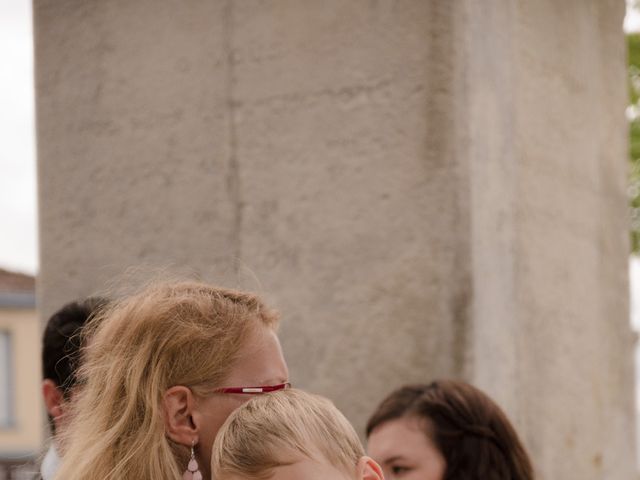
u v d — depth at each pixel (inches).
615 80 163.2
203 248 132.1
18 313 987.9
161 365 71.7
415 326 120.8
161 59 135.7
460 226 119.3
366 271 123.4
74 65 140.9
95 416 73.1
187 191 133.6
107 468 70.8
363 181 124.1
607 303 157.0
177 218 133.8
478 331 119.4
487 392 121.1
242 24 131.2
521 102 133.9
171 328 72.5
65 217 140.7
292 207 127.9
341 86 125.5
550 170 140.3
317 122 126.6
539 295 135.9
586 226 150.7
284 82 128.7
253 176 130.0
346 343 124.3
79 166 140.2
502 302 126.3
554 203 141.1
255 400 72.0
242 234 130.1
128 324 74.2
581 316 147.6
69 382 97.4
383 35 123.4
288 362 127.3
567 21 147.3
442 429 108.9
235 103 131.3
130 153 136.8
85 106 140.0
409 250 121.3
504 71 130.0
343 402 124.2
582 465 145.3
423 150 120.9
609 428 155.5
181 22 134.6
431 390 111.6
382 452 110.2
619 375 159.8
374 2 124.0
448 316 119.3
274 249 128.4
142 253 135.5
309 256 126.6
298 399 72.8
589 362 149.4
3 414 978.7
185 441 71.3
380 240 122.7
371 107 123.8
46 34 142.9
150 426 70.7
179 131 134.2
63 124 141.4
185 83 134.2
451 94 120.0
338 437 71.7
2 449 968.3
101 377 74.2
